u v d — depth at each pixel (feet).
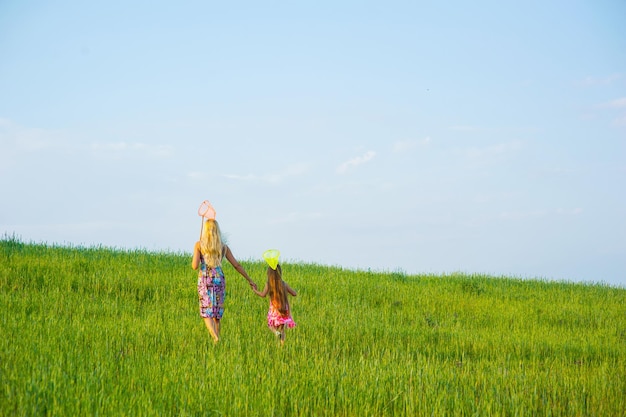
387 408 23.99
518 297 63.82
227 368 27.40
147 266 61.11
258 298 52.65
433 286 66.80
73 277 52.34
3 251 59.06
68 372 24.67
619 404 25.70
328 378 26.94
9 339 30.66
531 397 25.14
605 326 51.49
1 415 19.34
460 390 26.81
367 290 60.54
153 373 25.72
